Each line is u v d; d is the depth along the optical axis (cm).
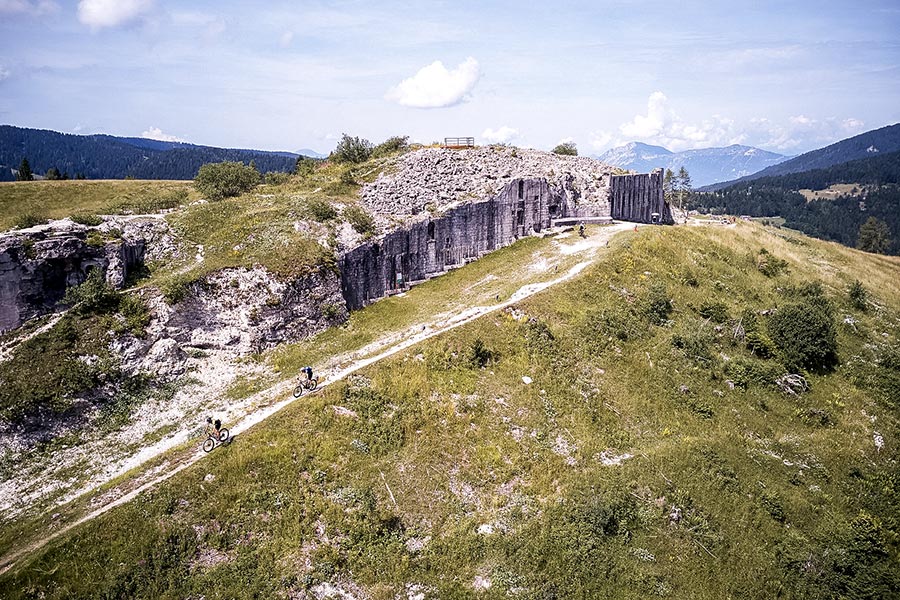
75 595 2439
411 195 6394
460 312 4934
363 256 5338
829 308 5866
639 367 4469
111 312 4250
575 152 9381
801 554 3209
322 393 3653
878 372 5059
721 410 4250
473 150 7712
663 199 7838
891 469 4041
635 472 3531
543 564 2942
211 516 2825
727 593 3006
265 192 6856
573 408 3975
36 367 3778
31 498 3131
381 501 3097
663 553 3122
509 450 3562
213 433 3241
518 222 6675
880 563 3189
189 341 4409
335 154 8331
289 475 3080
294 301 4712
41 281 4428
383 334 4756
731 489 3547
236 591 2567
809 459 3975
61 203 7162
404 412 3644
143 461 3366
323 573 2700
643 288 5378
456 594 2755
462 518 3125
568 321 4741
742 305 5653
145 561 2605
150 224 5584
